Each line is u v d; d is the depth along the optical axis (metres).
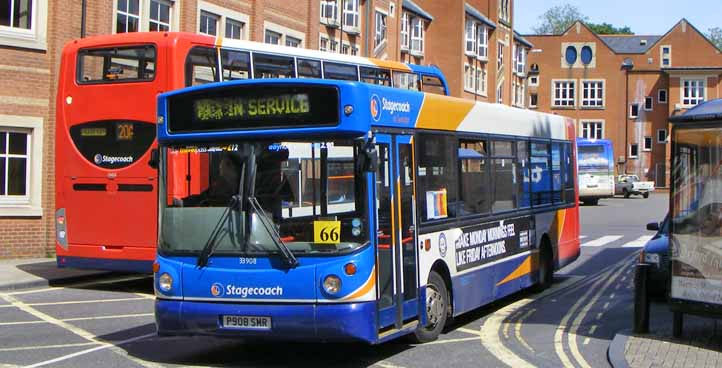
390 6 48.25
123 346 9.73
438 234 9.90
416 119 9.52
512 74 71.12
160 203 8.66
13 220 18.69
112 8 20.77
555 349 9.59
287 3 28.70
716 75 77.56
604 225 32.88
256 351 9.46
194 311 8.25
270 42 28.12
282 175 8.20
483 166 11.56
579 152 49.78
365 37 43.88
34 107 19.02
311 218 8.04
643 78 80.31
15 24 18.92
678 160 9.55
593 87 81.62
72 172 14.55
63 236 14.65
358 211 8.02
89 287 15.20
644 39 84.38
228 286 8.15
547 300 13.58
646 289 10.15
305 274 7.91
